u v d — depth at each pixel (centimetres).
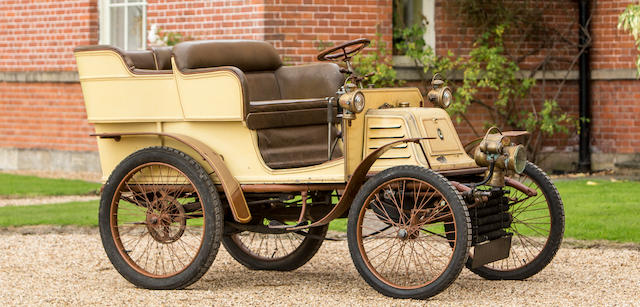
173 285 679
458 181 693
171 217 702
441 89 696
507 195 695
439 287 615
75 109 1552
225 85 678
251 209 728
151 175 702
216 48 734
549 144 1488
